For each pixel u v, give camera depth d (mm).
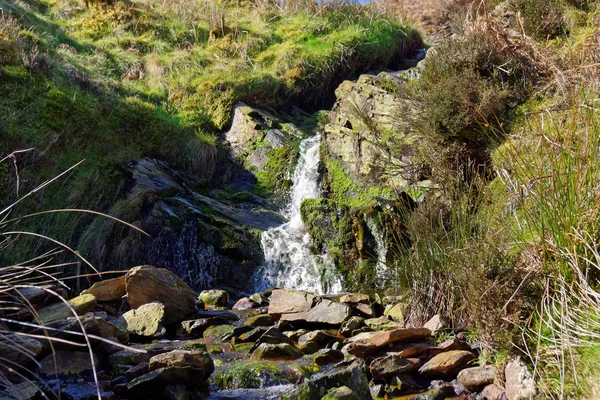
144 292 5344
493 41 7605
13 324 4121
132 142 9820
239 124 11172
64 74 10367
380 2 15945
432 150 7000
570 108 4352
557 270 3396
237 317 5578
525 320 3492
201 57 12797
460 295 4273
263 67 12742
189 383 3482
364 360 3857
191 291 5688
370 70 13656
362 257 7066
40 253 7348
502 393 3172
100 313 4957
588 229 3354
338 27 14227
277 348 4234
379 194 8305
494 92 6867
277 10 15133
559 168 3523
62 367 3787
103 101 10242
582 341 2984
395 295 5332
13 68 9547
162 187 8805
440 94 7074
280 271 7789
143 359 4012
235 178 10414
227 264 8039
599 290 3219
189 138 10531
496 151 6191
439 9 17141
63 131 9039
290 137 10812
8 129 8375
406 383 3484
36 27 11922
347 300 5277
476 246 3973
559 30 8172
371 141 8602
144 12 14047
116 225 7832
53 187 8148
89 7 13758
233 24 14031
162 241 7941
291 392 3064
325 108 12945
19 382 3508
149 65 12320
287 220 9094
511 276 3619
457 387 3406
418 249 4723
